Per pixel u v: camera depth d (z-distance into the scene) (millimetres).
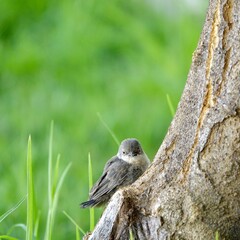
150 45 17250
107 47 17750
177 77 16453
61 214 12578
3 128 15797
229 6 7355
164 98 16125
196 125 7555
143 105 16172
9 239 8570
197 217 7527
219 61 7410
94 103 16125
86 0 18344
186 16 17547
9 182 13008
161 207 7648
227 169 7422
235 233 7512
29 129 15547
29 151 8297
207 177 7484
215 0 7445
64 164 14117
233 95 7375
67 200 12984
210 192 7488
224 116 7395
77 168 14008
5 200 12633
